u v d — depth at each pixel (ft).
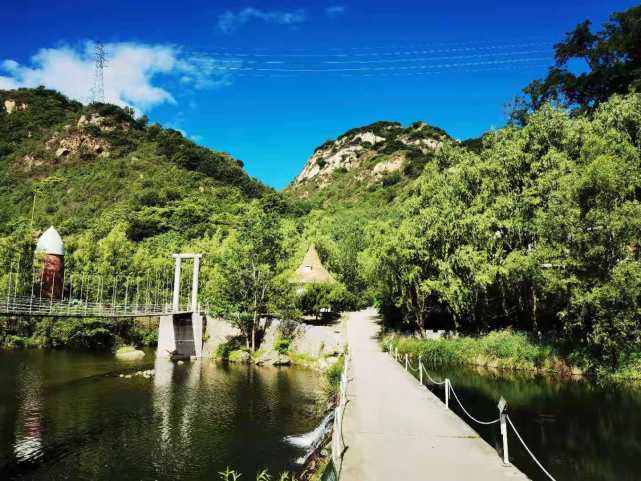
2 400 99.50
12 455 68.39
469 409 73.46
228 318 169.17
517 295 125.59
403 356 117.60
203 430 79.25
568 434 60.34
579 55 188.03
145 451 69.72
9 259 188.85
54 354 168.76
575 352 99.09
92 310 153.38
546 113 127.85
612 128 111.24
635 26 158.71
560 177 106.63
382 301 158.71
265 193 518.78
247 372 136.67
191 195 423.23
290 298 169.68
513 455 53.47
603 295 85.46
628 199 101.04
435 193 143.43
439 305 156.56
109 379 123.95
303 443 72.08
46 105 590.14
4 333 182.80
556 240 95.96
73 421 84.89
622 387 85.46
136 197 400.88
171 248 287.89
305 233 302.25
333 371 107.65
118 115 565.53
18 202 404.16
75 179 450.30
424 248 128.06
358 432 44.21
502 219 119.55
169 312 173.88
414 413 51.83
